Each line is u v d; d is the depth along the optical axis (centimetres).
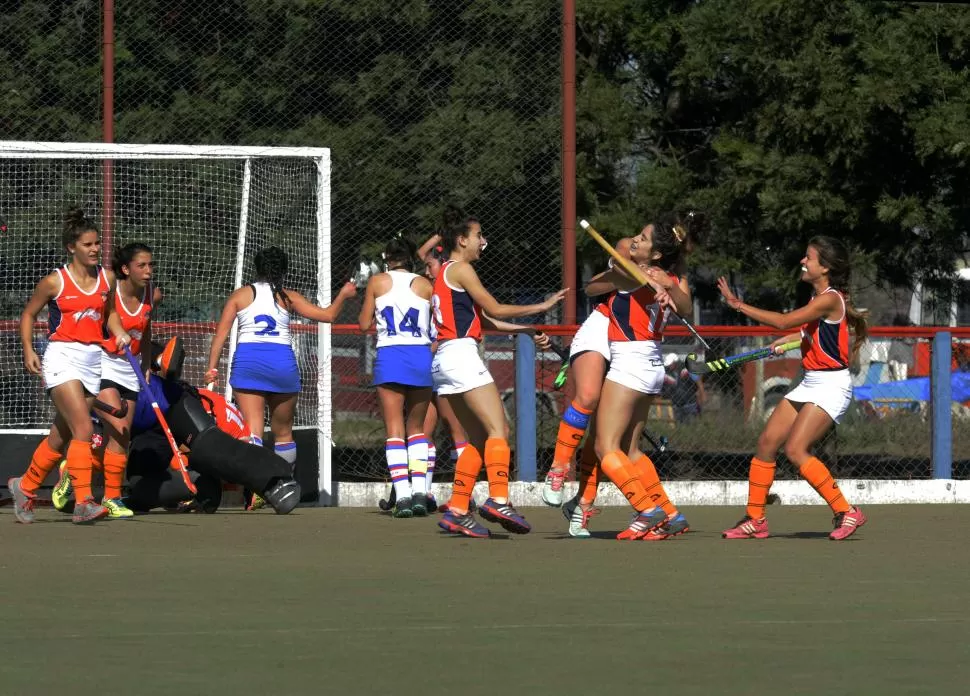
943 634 1544
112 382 3033
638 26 5428
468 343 2647
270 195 3888
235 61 4422
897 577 2064
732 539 2673
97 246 2878
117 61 4356
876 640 1502
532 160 4312
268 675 1304
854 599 1822
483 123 4331
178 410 3188
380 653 1420
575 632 1552
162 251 3959
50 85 4328
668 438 3853
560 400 3669
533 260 4256
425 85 4447
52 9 4331
